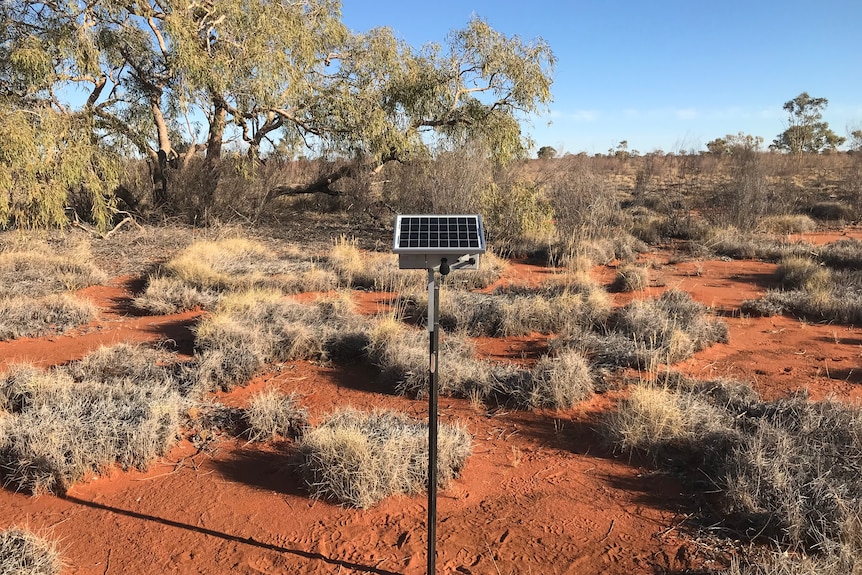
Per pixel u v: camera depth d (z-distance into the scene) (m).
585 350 6.72
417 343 6.63
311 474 4.15
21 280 9.80
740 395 5.39
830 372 6.24
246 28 15.27
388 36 17.50
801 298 8.95
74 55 13.14
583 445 4.75
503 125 17.36
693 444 4.46
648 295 9.80
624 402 5.25
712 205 19.22
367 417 4.82
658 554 3.37
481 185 15.64
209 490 4.11
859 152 28.20
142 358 6.32
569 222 14.84
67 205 15.75
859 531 3.23
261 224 18.00
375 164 18.88
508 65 17.03
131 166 18.53
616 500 3.95
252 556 3.40
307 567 3.30
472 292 9.64
